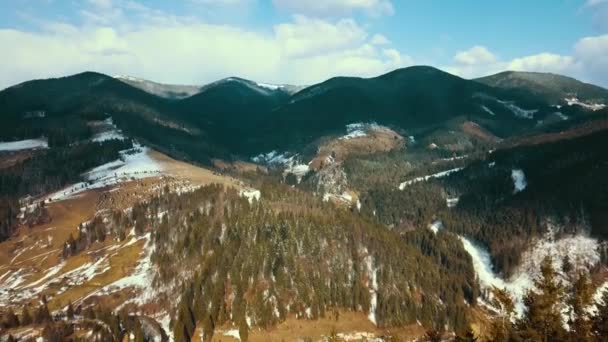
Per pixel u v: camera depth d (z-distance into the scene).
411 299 179.00
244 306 163.88
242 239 190.75
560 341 57.62
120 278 190.88
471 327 62.84
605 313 61.69
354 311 174.62
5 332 155.12
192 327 157.75
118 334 151.88
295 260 183.25
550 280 61.97
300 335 158.88
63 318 168.25
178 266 184.00
